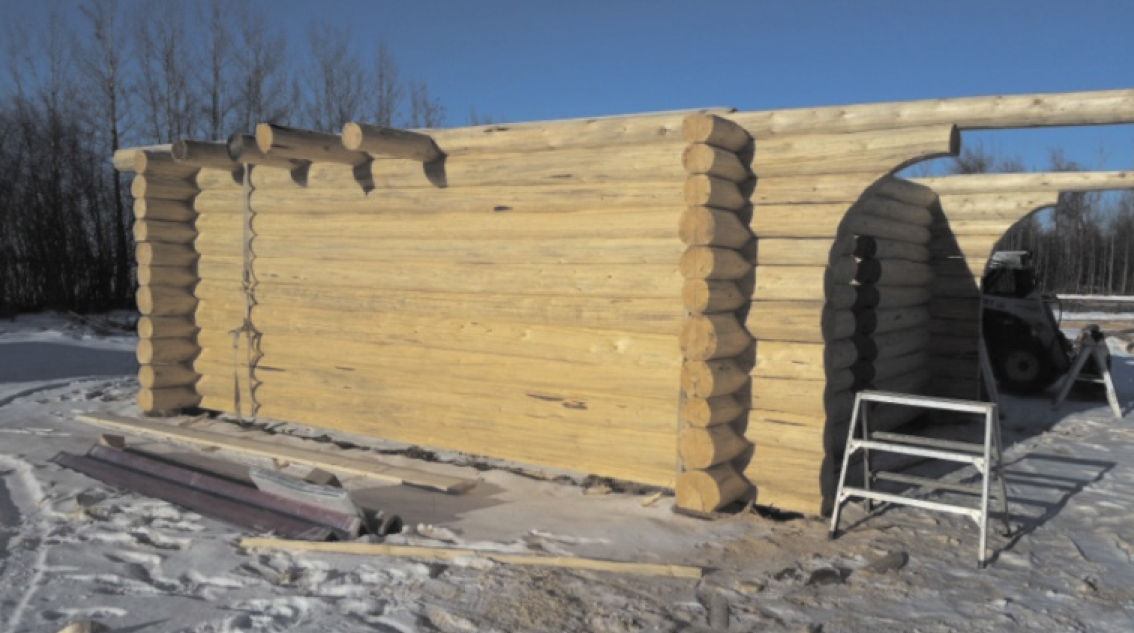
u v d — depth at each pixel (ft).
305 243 28.63
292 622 14.33
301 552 17.70
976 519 17.51
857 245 26.43
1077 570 17.26
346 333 27.84
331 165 27.81
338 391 28.32
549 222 23.57
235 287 31.04
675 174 21.43
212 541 18.37
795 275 19.98
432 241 25.76
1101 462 26.99
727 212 20.24
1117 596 15.83
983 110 18.19
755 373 20.59
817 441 19.84
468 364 25.26
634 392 22.34
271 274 29.58
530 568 16.89
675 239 21.63
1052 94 17.61
